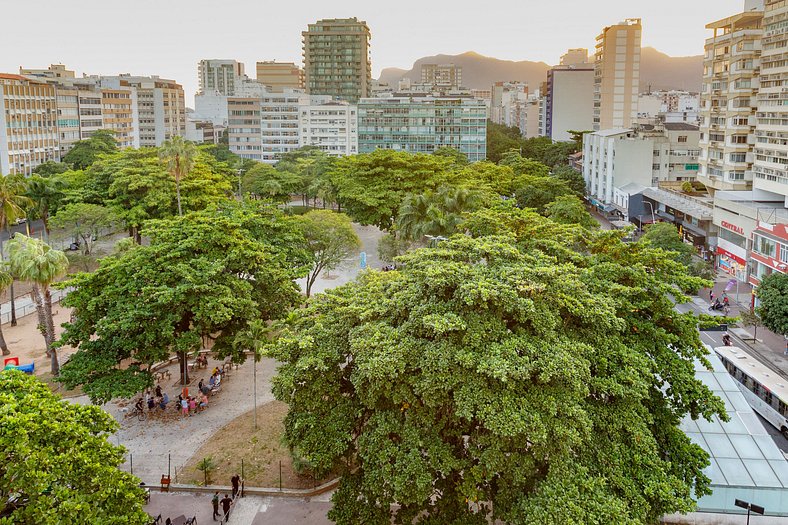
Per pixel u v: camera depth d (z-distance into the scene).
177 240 49.44
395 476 28.50
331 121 189.50
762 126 88.50
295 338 32.94
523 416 26.84
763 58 88.00
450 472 30.55
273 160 193.38
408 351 28.97
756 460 34.66
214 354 57.81
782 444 44.19
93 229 84.19
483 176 115.19
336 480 38.47
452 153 153.88
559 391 28.11
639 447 29.19
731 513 33.12
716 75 103.25
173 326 45.56
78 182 100.69
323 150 188.75
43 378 52.78
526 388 28.45
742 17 95.19
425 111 181.38
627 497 27.69
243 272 51.28
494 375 26.09
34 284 56.66
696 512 33.28
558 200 99.75
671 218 106.25
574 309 29.97
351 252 78.56
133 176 91.56
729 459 34.72
